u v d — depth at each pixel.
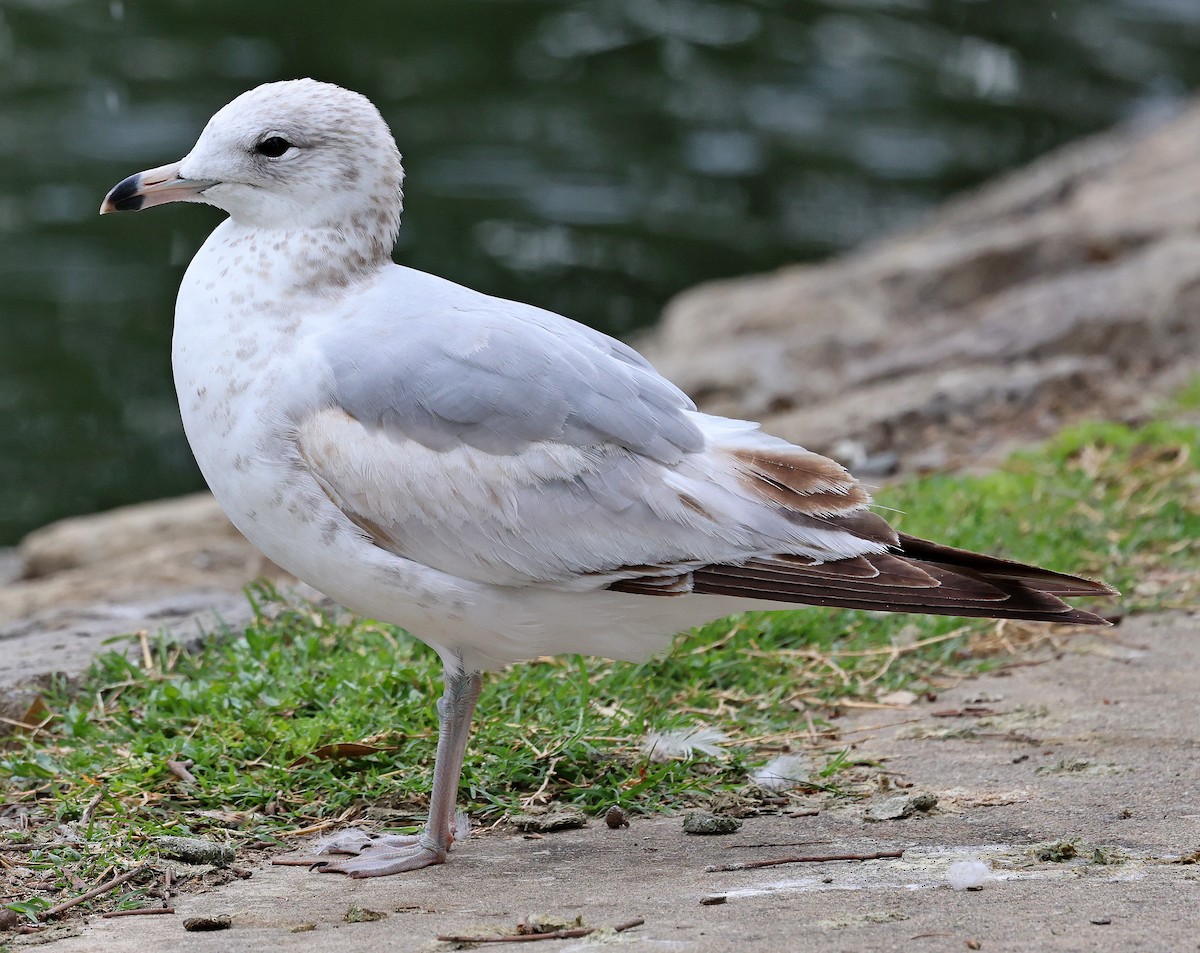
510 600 8.05
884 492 14.18
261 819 8.78
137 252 29.62
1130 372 17.92
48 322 26.84
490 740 9.53
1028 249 22.23
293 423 8.08
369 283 8.62
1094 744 9.36
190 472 23.44
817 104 38.75
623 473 8.02
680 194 33.62
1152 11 46.56
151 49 39.06
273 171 8.55
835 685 10.62
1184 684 10.27
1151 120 35.25
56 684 10.50
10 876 7.93
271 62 38.66
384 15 42.12
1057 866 7.50
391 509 7.97
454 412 7.99
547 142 35.62
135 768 9.15
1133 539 12.75
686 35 42.25
